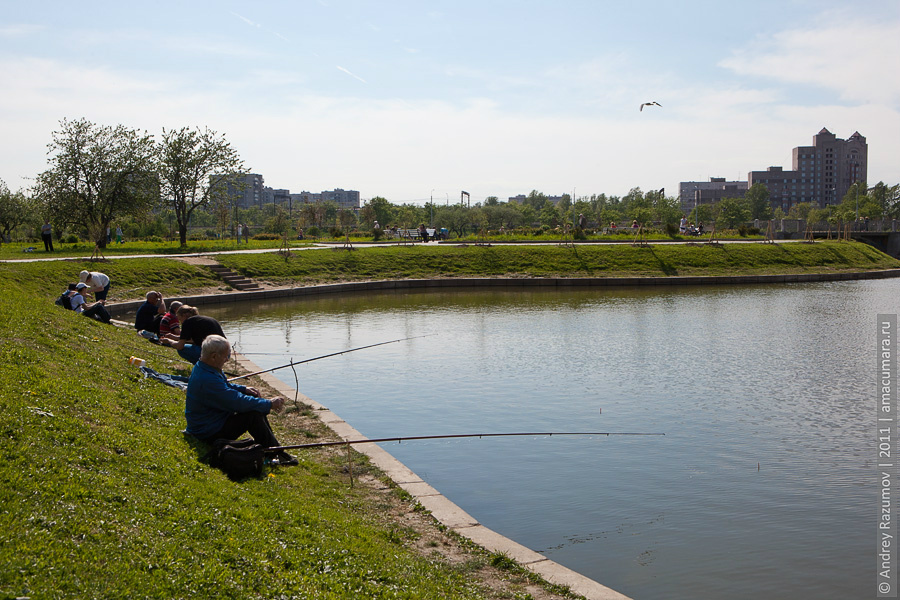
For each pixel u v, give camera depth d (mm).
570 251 43469
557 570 6398
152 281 29953
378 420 12430
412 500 7871
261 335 21297
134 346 12789
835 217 101250
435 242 51656
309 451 9320
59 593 4191
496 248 43812
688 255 44188
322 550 5715
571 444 11258
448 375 16047
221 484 6609
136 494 5766
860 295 33562
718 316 25953
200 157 45062
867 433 11836
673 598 6609
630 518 8406
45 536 4730
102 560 4680
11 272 24312
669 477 9789
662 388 14891
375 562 5762
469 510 8578
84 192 41031
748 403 13734
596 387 14969
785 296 33250
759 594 6676
